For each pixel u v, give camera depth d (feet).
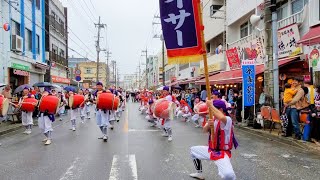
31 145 36.32
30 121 46.80
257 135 44.37
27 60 88.69
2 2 73.05
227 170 17.94
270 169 25.17
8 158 29.32
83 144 36.65
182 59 21.20
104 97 38.42
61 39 132.05
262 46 64.75
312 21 49.11
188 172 24.12
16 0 80.94
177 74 174.81
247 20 79.97
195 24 20.84
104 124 39.01
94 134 45.24
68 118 75.31
